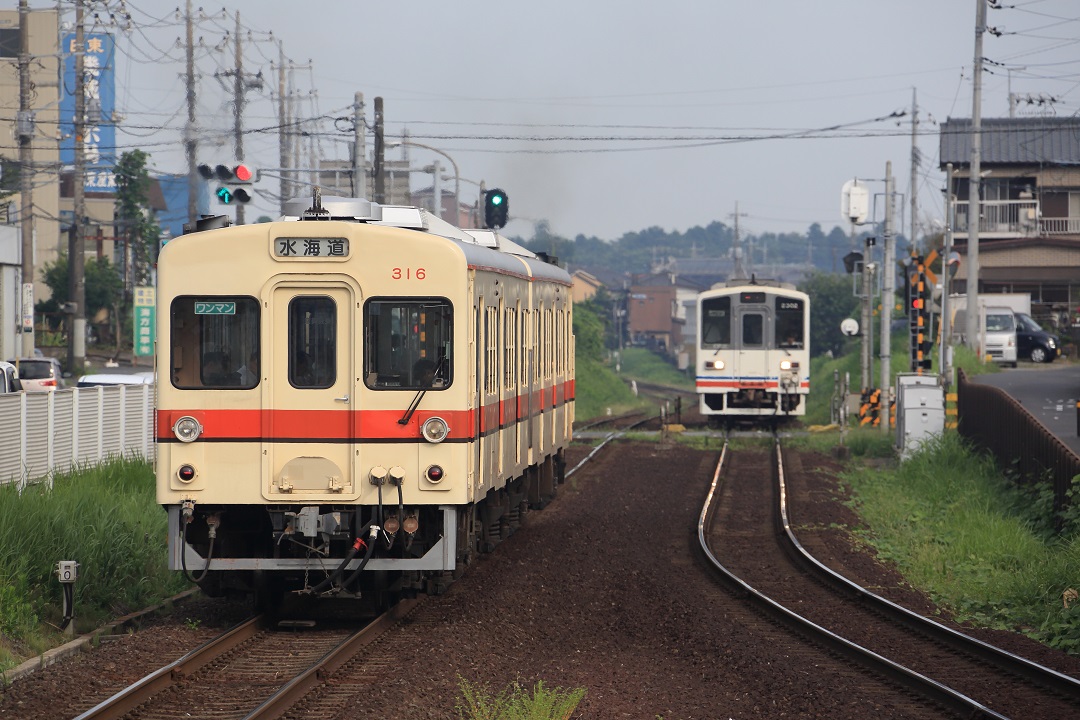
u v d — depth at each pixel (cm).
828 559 5650
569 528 6431
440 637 3831
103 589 4278
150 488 6316
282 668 3491
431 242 3947
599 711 3111
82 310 15025
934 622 4150
